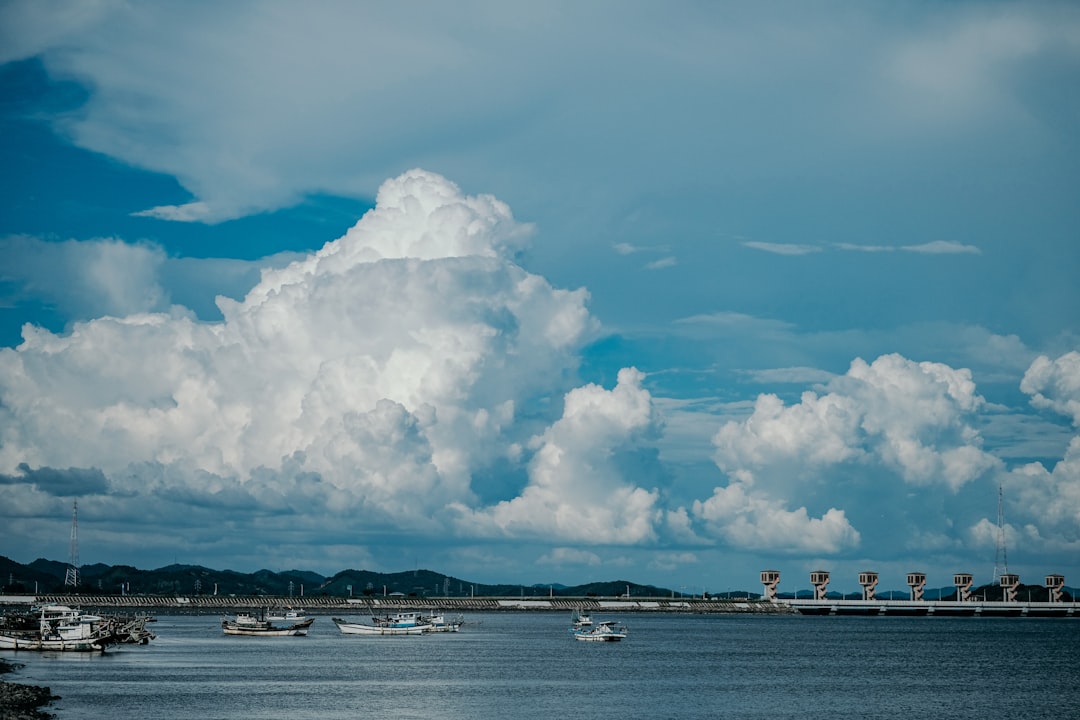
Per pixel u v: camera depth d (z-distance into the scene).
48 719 134.88
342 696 169.88
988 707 170.88
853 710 165.25
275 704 158.62
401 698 169.75
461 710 157.88
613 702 169.12
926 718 157.88
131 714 143.25
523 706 162.88
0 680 165.12
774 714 159.12
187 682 181.50
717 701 172.88
